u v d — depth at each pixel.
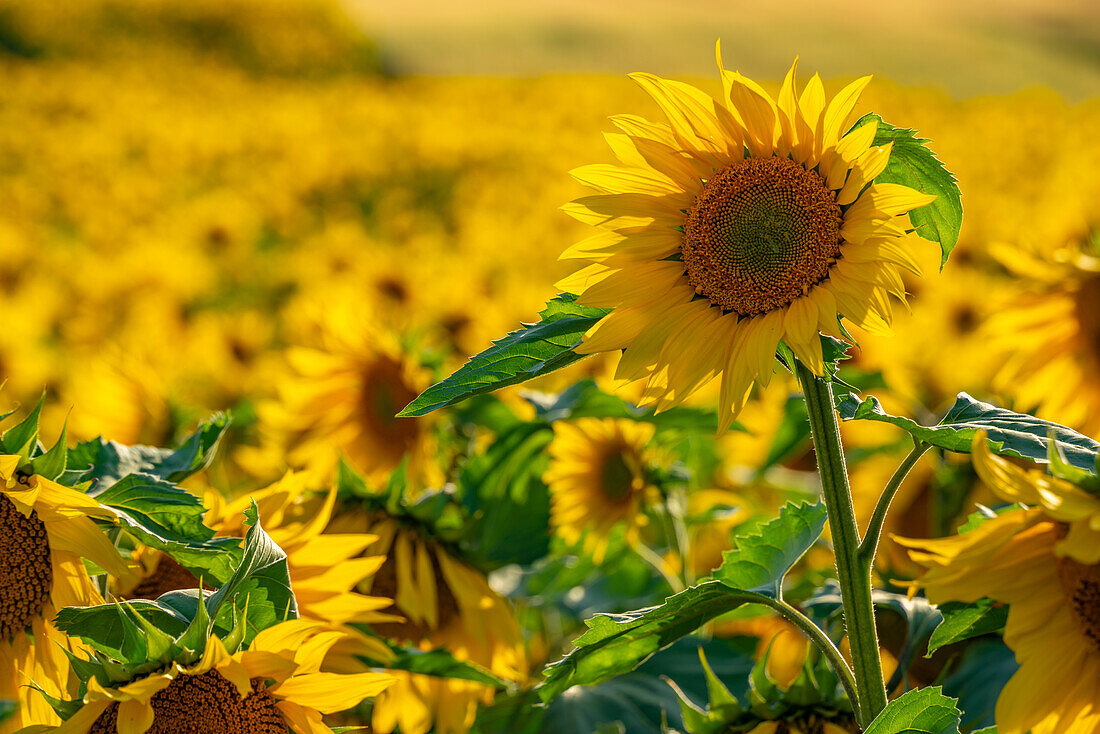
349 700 1.85
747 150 1.88
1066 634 1.77
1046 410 2.47
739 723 1.99
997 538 1.74
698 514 2.68
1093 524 1.67
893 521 2.71
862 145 1.81
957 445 1.83
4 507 1.89
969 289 4.18
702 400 2.99
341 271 5.58
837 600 2.23
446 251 6.36
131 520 1.89
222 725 1.83
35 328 4.52
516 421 2.50
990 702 2.08
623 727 2.21
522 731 2.24
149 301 4.88
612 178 1.89
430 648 2.30
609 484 2.52
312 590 2.04
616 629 1.87
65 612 1.87
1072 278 2.42
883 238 1.80
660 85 1.87
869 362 3.05
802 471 3.30
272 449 2.83
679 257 1.88
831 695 1.98
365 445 2.71
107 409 2.74
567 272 5.64
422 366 2.67
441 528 2.29
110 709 1.82
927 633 2.10
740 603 1.90
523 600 2.67
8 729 1.91
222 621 1.87
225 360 4.05
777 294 1.85
